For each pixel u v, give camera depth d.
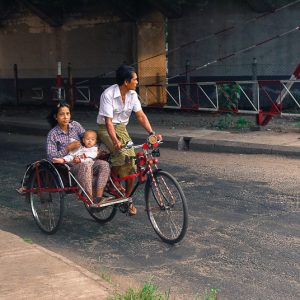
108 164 6.38
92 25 21.47
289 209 7.31
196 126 14.48
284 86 12.91
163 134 13.24
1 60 24.45
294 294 4.83
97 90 21.28
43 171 6.70
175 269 5.48
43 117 18.20
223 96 16.64
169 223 6.23
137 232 6.68
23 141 14.59
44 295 4.46
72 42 22.12
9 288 4.61
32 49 23.41
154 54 20.09
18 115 19.20
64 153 6.53
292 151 10.87
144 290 4.47
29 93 23.66
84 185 6.32
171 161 10.97
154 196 6.27
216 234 6.45
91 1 21.27
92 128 15.21
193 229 6.65
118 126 6.54
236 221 6.90
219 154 11.61
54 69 22.86
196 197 8.10
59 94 18.17
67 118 6.61
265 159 10.73
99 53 21.42
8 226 7.12
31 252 5.55
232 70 18.59
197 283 5.12
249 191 8.30
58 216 6.61
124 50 20.69
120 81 6.39
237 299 4.75
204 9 18.88
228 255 5.79
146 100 18.45
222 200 7.88
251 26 18.11
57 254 5.61
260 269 5.39
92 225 7.04
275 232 6.43
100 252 6.06
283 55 17.81
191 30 19.23
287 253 5.78
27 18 23.34
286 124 14.16
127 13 19.77
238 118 15.28
